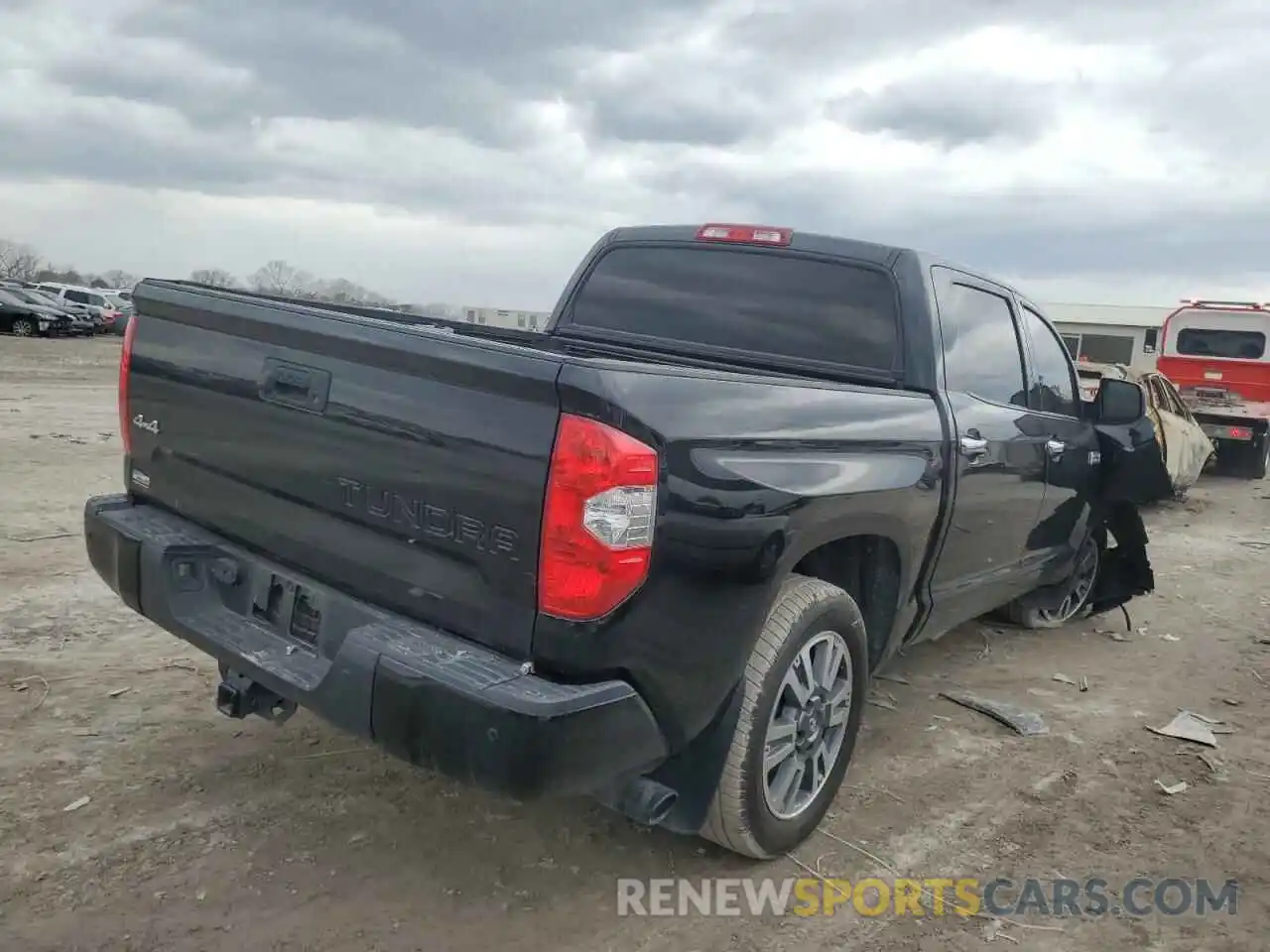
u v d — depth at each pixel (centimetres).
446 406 263
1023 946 307
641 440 251
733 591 280
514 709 240
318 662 292
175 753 388
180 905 295
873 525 345
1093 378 1235
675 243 472
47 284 4625
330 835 339
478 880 321
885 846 360
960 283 442
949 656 580
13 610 532
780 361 430
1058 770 434
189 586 330
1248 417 1522
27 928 279
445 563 268
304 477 299
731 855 346
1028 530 502
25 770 366
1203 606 743
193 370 333
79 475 926
